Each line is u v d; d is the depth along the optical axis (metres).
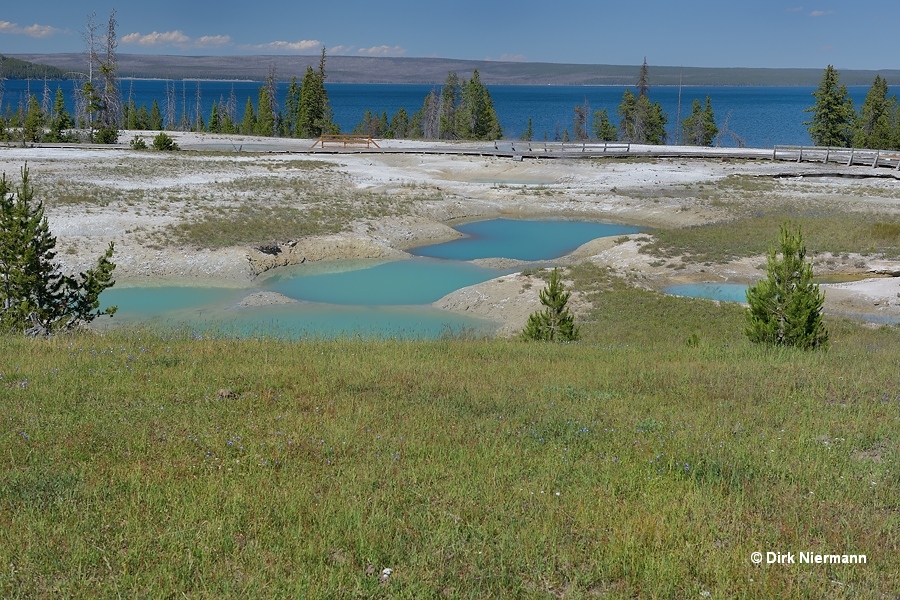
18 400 11.52
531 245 44.31
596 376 15.17
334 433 10.64
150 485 8.42
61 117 93.44
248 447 9.94
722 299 32.62
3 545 6.93
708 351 18.64
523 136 130.88
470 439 10.67
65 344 16.14
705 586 6.79
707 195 55.38
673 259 38.16
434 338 23.47
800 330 19.52
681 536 7.57
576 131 134.38
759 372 15.56
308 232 41.44
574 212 53.03
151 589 6.30
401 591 6.47
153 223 39.28
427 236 44.97
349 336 22.64
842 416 12.09
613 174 65.12
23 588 6.26
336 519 7.71
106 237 36.41
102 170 55.66
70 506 7.79
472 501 8.34
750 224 45.53
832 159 73.56
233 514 7.79
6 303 19.52
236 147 81.94
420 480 9.03
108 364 14.23
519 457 9.88
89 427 10.38
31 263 19.75
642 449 10.30
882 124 101.06
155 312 28.95
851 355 17.95
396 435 10.74
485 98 116.56
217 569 6.72
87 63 90.38
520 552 7.21
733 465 9.63
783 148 83.44
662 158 74.50
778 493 8.83
